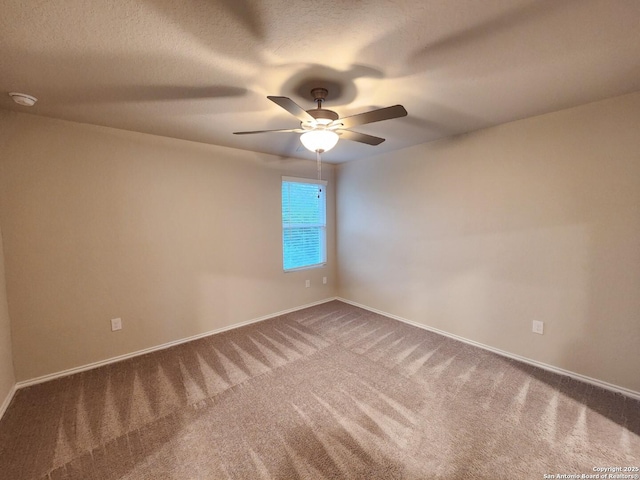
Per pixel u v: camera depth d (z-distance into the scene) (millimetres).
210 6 1118
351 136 2096
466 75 1711
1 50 1368
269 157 3691
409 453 1594
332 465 1524
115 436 1736
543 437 1692
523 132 2482
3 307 2090
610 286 2123
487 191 2746
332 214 4512
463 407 1970
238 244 3457
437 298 3240
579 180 2217
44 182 2287
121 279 2668
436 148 3141
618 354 2107
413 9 1154
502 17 1209
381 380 2305
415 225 3418
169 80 1707
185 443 1682
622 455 1561
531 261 2502
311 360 2645
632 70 1665
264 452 1613
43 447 1654
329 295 4551
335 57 1500
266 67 1583
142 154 2738
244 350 2861
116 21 1189
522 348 2594
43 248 2303
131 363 2615
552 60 1556
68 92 1837
